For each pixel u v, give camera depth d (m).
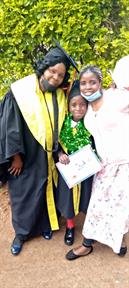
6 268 3.25
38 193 3.31
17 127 3.03
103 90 2.97
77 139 3.08
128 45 3.65
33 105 3.01
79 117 3.02
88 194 3.30
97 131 2.97
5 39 3.85
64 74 2.93
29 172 3.27
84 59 3.77
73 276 3.17
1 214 3.90
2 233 3.65
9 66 3.98
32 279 3.14
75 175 3.08
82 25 3.60
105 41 3.68
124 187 3.02
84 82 2.83
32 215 3.38
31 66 3.91
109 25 3.73
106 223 3.16
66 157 3.12
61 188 3.30
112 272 3.21
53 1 3.58
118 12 3.72
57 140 3.09
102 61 3.74
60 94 3.05
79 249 3.33
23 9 3.70
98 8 3.58
